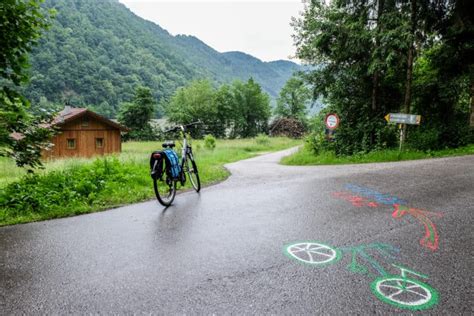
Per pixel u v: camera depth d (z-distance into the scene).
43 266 3.31
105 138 31.25
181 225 4.61
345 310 2.50
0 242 4.02
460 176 7.88
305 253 3.56
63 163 12.28
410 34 14.52
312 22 17.81
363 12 16.41
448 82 17.92
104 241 4.00
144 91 66.38
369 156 14.56
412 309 2.51
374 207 5.39
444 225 4.45
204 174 9.71
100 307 2.57
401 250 3.63
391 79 18.14
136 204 5.98
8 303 2.64
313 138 18.56
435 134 15.71
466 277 3.01
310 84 19.69
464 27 15.69
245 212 5.23
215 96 84.88
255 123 94.06
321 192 6.60
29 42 5.59
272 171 10.87
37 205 5.61
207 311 2.49
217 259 3.42
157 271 3.16
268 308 2.52
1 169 14.65
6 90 5.52
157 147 38.47
